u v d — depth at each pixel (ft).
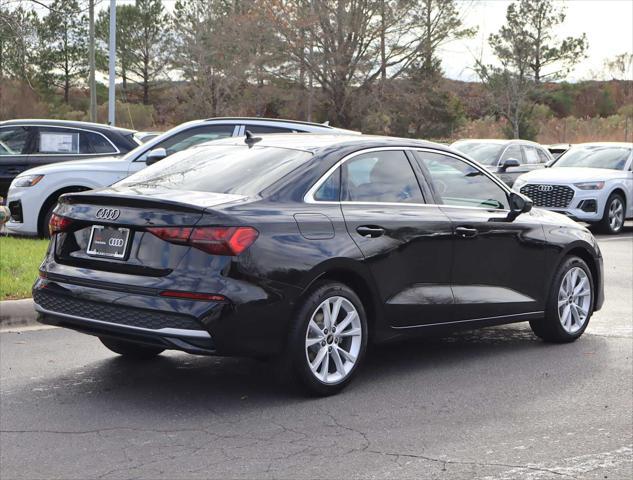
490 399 19.65
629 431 17.54
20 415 17.88
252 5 147.54
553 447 16.51
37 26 53.67
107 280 18.19
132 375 21.07
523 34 160.04
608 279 38.32
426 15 151.43
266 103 154.51
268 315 17.94
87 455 15.66
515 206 23.65
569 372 22.22
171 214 17.80
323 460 15.57
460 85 174.50
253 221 17.97
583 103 224.33
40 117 149.89
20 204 40.88
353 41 151.84
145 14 197.57
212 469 15.06
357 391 20.07
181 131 41.11
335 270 19.26
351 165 20.44
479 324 22.85
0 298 27.84
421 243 21.07
